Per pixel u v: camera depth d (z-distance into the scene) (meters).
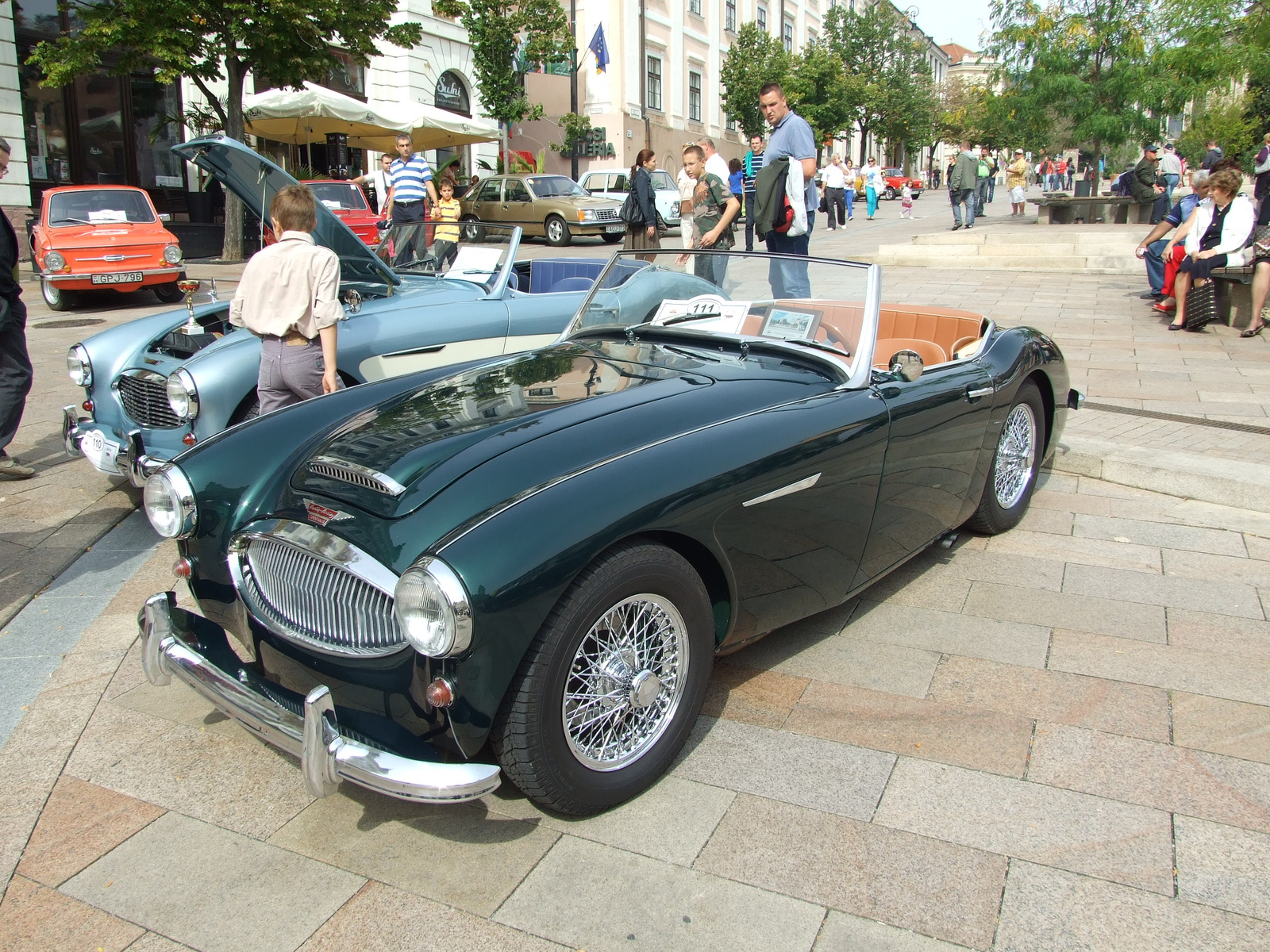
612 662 2.45
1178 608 3.67
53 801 2.65
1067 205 19.50
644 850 2.39
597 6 31.00
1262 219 11.52
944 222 24.05
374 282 5.69
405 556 2.26
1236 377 7.00
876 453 3.15
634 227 12.74
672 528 2.45
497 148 28.06
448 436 2.69
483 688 2.13
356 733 2.28
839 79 38.34
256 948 2.11
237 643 3.31
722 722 2.96
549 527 2.22
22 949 2.12
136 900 2.26
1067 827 2.45
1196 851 2.35
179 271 12.72
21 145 16.75
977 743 2.82
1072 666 3.25
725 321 3.62
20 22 17.16
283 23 16.16
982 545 4.36
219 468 2.85
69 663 3.43
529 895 2.24
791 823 2.48
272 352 4.41
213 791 2.68
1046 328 9.20
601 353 3.51
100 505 5.14
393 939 2.12
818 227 23.25
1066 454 5.34
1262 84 23.00
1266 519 4.55
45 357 8.91
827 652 3.39
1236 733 2.84
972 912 2.16
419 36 18.25
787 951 2.06
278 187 5.58
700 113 38.25
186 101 19.64
